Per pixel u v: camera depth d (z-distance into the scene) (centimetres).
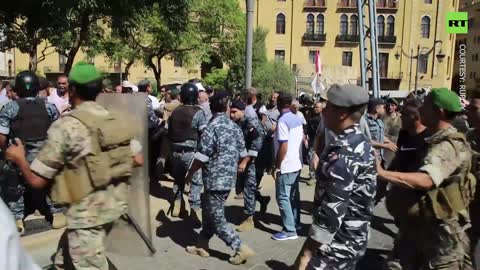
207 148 473
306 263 285
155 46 2761
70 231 294
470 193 316
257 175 672
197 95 634
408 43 6062
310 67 4966
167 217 646
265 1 6191
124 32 1406
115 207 304
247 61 931
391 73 6128
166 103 879
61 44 1486
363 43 1002
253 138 606
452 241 302
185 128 617
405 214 316
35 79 507
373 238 607
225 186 475
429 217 304
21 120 492
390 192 333
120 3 1229
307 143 935
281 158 570
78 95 301
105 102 320
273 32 6241
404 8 6041
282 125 564
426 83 6075
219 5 2986
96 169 289
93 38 1612
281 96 573
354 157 260
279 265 496
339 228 266
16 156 286
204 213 495
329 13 6169
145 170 332
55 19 1148
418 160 345
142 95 327
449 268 305
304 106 1173
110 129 297
